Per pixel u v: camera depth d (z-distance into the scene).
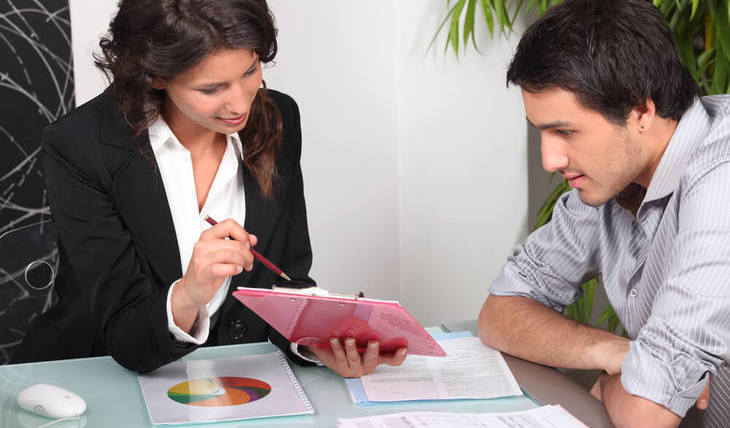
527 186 2.67
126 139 1.49
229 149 1.60
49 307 1.76
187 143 1.58
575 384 1.35
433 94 2.90
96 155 1.47
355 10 2.92
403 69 3.00
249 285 1.61
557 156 1.26
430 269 3.06
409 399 1.27
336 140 2.98
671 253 1.32
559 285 1.60
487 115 2.72
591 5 1.21
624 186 1.29
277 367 1.41
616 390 1.24
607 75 1.18
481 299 2.87
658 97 1.22
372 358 1.35
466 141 2.81
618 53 1.18
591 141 1.23
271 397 1.27
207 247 1.27
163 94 1.49
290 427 1.17
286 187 1.69
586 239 1.55
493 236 2.79
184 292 1.31
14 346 1.74
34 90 2.62
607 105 1.19
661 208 1.36
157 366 1.35
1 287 1.73
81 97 2.71
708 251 1.21
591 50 1.18
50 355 1.60
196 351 1.50
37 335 1.60
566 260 1.58
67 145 1.48
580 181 1.29
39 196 2.67
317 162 2.96
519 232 2.71
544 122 1.23
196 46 1.25
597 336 1.39
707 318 1.19
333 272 3.08
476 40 2.69
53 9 2.61
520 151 2.66
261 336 1.63
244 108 1.37
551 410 1.22
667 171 1.30
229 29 1.26
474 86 2.74
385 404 1.26
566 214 1.57
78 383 1.35
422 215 3.05
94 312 1.47
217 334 1.65
